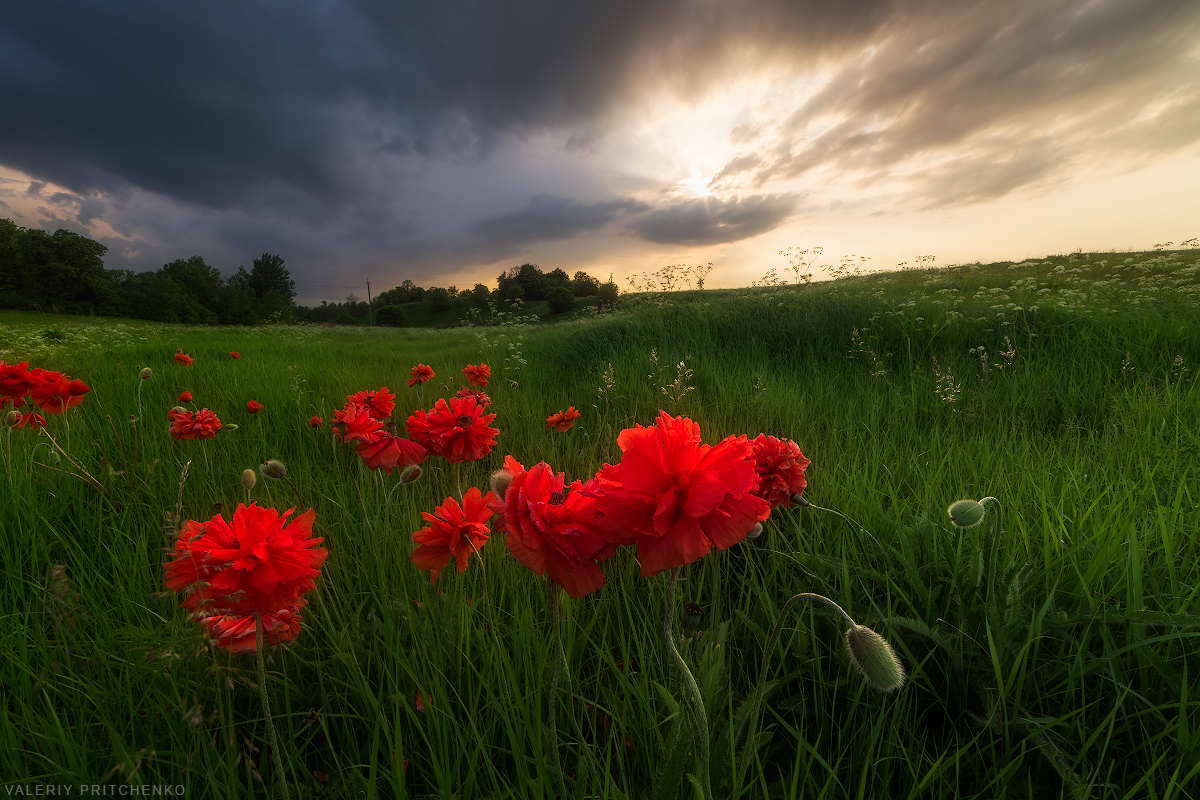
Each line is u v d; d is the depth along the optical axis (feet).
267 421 13.82
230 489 9.14
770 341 22.67
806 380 17.08
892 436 11.32
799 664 5.02
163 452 10.91
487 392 18.11
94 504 8.39
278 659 4.99
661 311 30.86
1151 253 72.59
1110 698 4.42
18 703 4.61
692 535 2.57
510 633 5.37
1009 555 5.93
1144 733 3.99
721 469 2.64
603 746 4.57
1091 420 12.08
